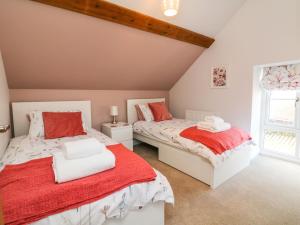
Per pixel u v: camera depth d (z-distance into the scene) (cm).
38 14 181
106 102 348
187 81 400
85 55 251
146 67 329
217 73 340
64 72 265
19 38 197
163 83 406
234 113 321
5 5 165
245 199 192
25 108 259
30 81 258
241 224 157
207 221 161
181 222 159
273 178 238
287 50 254
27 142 212
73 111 276
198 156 227
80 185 114
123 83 347
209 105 361
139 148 366
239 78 309
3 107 201
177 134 256
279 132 310
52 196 105
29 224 95
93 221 111
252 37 288
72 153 131
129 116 372
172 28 266
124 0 204
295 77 271
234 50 312
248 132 306
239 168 257
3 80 210
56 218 102
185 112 410
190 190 209
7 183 117
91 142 146
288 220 161
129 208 125
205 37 319
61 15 190
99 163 130
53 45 219
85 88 318
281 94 304
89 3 188
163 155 286
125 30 239
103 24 219
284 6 253
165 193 141
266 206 181
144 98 403
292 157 295
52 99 290
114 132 308
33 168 140
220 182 222
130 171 136
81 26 210
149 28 246
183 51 331
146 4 219
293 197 195
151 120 361
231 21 311
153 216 142
